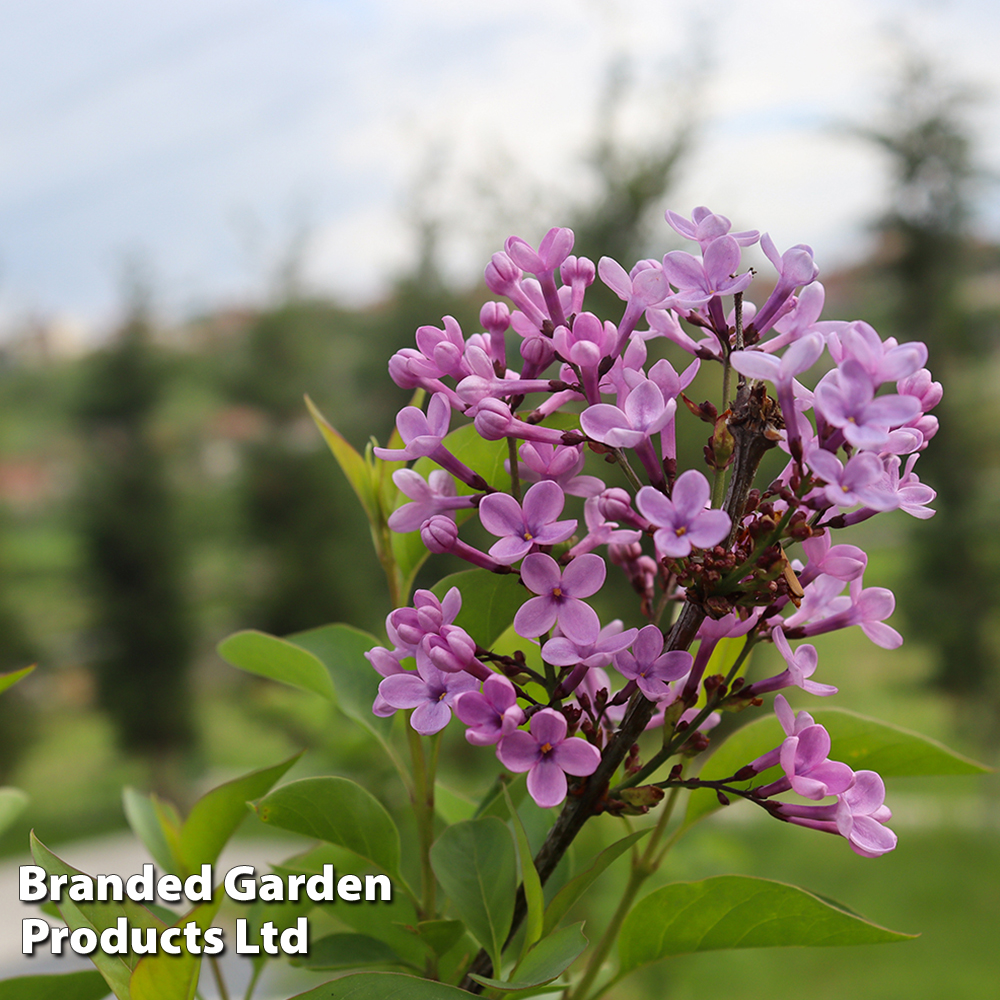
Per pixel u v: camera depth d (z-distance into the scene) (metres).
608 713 0.31
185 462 4.03
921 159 3.22
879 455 0.28
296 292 3.89
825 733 0.28
